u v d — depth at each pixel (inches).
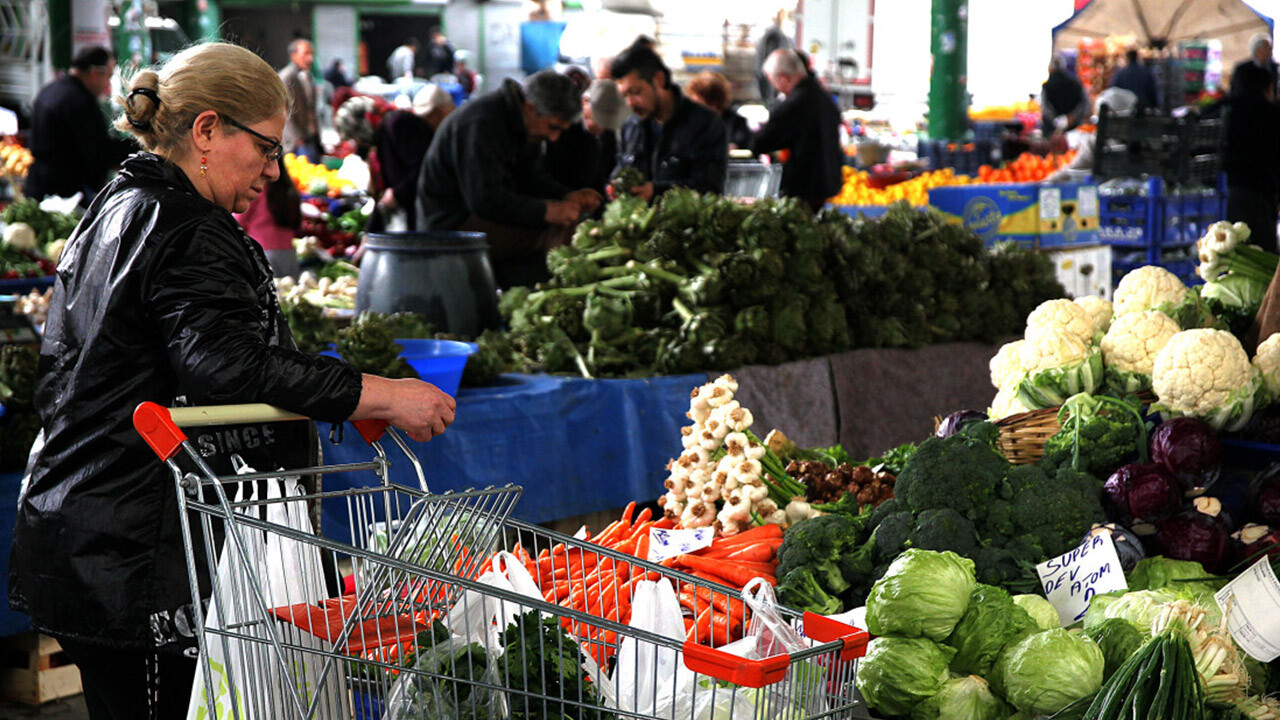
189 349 77.8
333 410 78.5
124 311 79.4
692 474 112.6
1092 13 600.4
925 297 226.2
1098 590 87.4
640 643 70.7
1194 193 343.9
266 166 86.0
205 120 82.1
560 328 198.5
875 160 474.0
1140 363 111.7
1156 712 70.6
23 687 152.6
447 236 209.6
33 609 83.8
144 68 86.7
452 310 209.2
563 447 176.6
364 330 155.9
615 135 309.7
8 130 434.9
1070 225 328.8
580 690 64.4
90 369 80.5
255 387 77.3
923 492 91.9
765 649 70.3
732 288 202.4
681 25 594.6
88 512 80.7
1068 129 582.9
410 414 80.6
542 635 63.3
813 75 316.8
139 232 79.3
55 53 534.0
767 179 301.7
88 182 322.3
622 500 184.9
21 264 267.9
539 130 237.1
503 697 64.9
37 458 83.7
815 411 204.7
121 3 566.6
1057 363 113.3
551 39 965.8
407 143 283.3
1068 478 94.8
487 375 179.8
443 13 968.9
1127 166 352.2
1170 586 88.7
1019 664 76.7
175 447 67.0
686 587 92.1
